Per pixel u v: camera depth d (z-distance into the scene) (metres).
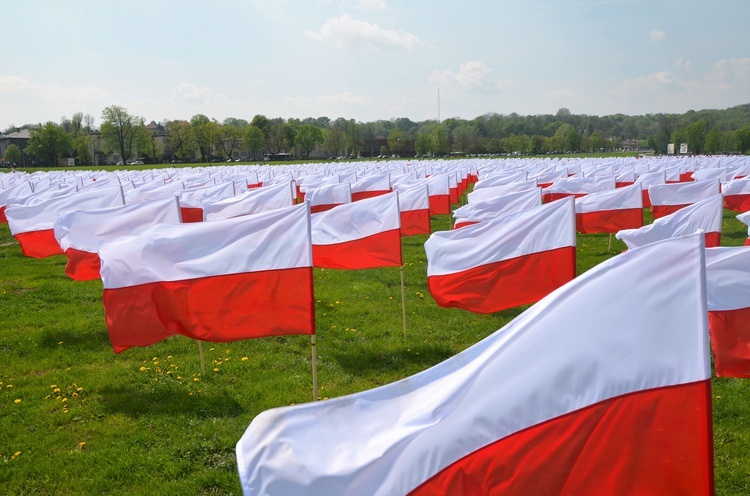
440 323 14.30
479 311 11.45
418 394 4.66
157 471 8.30
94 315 15.47
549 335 4.54
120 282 9.91
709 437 4.37
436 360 12.14
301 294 9.89
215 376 11.42
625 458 4.46
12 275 20.70
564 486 4.46
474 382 4.50
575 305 4.56
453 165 65.88
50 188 32.41
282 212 10.03
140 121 152.12
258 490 4.08
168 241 10.04
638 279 4.53
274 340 13.31
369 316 14.95
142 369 11.72
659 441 4.44
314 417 4.38
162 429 9.40
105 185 32.47
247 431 4.23
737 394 10.06
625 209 19.80
